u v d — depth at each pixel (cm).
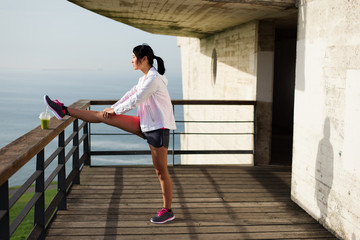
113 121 321
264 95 563
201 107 1008
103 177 474
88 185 440
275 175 508
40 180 273
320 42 334
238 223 339
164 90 304
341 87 300
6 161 190
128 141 8606
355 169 281
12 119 13262
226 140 750
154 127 304
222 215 357
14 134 10762
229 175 502
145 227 325
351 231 288
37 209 277
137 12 544
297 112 389
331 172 319
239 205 387
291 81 1012
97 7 524
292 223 342
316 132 346
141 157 7319
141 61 302
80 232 312
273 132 964
